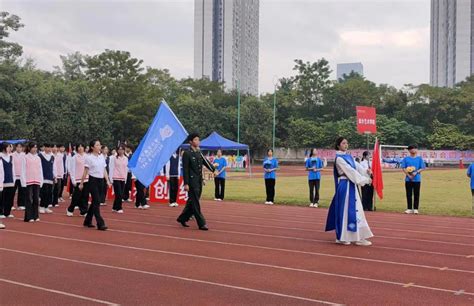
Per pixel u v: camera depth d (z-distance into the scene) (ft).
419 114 232.94
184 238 34.86
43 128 152.25
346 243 32.96
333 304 19.49
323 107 244.63
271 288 21.75
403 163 54.85
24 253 29.04
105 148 58.95
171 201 58.54
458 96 226.79
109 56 186.70
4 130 128.67
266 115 221.46
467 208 57.36
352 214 32.55
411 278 23.79
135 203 57.77
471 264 27.12
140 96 181.57
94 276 23.65
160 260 27.30
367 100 238.68
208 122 215.51
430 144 222.28
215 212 52.95
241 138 218.79
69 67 231.91
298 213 52.54
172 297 20.29
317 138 223.30
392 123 219.20
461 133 218.18
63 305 19.24
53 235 35.78
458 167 204.23
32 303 19.45
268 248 31.22
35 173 43.55
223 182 67.56
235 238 35.09
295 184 100.27
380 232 39.47
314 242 33.73
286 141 232.32
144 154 51.16
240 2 421.59
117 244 32.19
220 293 20.90
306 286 22.13
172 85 241.96
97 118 168.04
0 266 25.62
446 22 404.98
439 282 23.06
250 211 54.24
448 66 402.11
